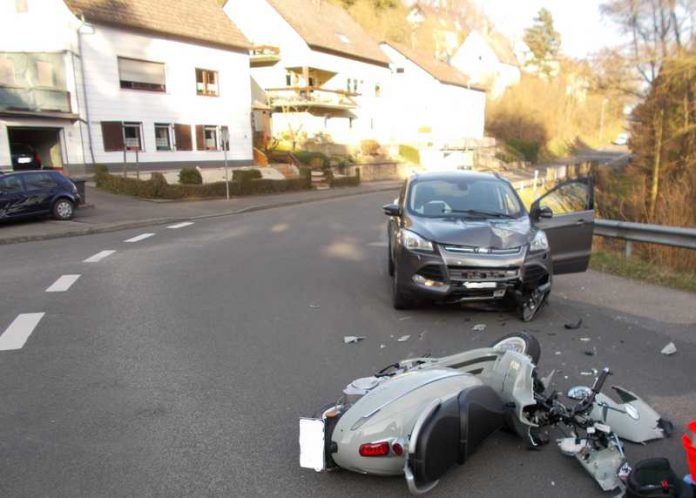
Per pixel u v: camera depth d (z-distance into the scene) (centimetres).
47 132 2617
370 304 770
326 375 519
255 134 4012
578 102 7462
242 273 984
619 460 344
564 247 776
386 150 5034
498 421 359
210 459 378
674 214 1603
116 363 555
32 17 2555
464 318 691
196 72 3219
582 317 687
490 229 689
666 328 638
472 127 6725
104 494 340
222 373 526
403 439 322
